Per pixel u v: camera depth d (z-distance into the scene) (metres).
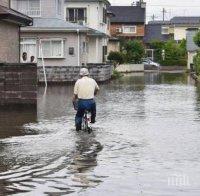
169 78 55.47
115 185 10.30
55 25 44.53
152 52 92.25
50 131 17.20
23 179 10.83
